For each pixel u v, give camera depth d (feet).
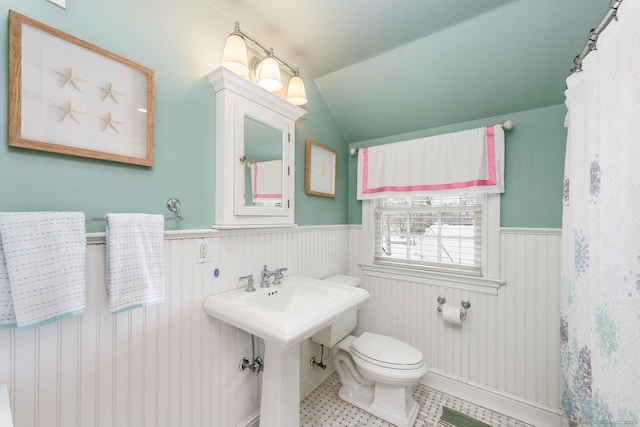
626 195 2.55
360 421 5.25
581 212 3.66
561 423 4.97
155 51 3.55
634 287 2.44
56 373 2.74
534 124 5.48
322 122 6.88
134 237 3.08
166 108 3.67
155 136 3.55
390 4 4.25
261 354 4.96
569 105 4.02
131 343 3.30
